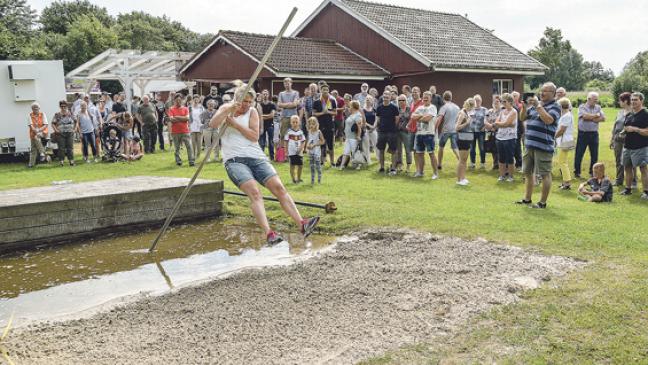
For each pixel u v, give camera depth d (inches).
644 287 191.0
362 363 144.9
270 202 357.4
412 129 461.4
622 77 1909.4
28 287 229.1
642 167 358.6
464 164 419.2
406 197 368.2
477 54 939.3
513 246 249.1
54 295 218.5
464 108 417.1
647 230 271.7
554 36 2210.9
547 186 325.4
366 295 193.8
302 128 553.3
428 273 215.5
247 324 172.2
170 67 1108.5
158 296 203.6
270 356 150.0
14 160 628.1
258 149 234.5
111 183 358.6
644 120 355.3
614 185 408.8
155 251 278.2
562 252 237.5
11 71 588.4
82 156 648.4
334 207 303.4
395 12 1007.6
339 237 286.7
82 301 210.7
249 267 235.3
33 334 173.3
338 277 213.9
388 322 170.2
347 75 837.8
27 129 608.1
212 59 888.9
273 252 266.1
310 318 174.9
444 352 149.9
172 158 603.5
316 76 804.0
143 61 1056.8
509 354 147.9
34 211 288.2
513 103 475.2
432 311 177.8
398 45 871.7
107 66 1047.0
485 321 169.0
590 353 147.4
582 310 173.5
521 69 947.3
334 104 539.2
